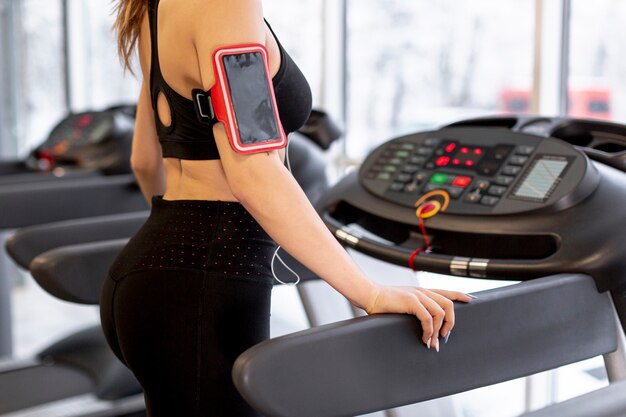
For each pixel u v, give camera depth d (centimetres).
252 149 137
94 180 341
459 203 191
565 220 174
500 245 184
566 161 185
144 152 187
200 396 149
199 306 146
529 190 183
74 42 617
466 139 206
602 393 134
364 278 140
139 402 342
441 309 139
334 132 300
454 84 367
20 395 332
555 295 157
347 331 133
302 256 137
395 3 394
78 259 215
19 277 596
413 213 196
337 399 132
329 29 419
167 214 154
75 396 336
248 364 125
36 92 629
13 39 618
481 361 146
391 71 402
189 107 150
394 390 137
